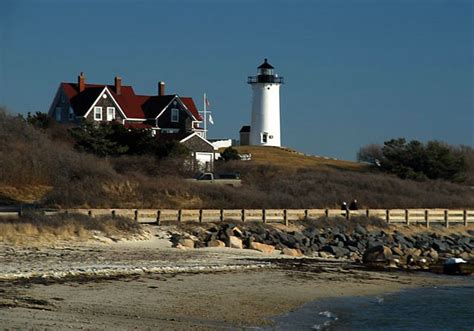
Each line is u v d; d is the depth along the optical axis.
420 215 156.00
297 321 61.69
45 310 56.09
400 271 101.94
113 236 108.44
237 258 101.62
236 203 151.12
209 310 63.00
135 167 176.00
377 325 62.91
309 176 199.12
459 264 101.62
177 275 81.81
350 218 148.12
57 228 102.69
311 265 101.25
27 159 156.50
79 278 73.75
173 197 148.50
